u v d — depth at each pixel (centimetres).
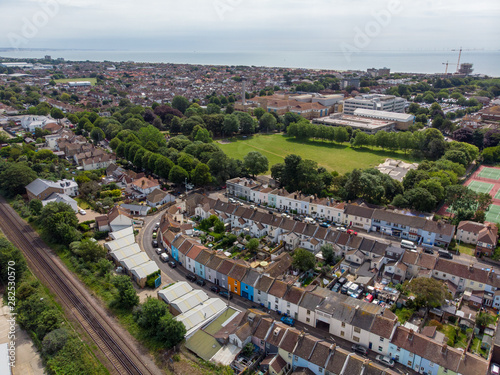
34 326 10125
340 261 13350
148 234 15688
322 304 10144
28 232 15362
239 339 9069
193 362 8806
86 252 13038
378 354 9131
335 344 8700
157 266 12694
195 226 16138
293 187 19688
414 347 8644
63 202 15875
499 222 16225
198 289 11862
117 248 13788
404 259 12506
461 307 10969
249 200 19600
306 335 8875
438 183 17212
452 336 9544
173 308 10525
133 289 10906
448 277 11881
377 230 15838
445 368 8181
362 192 17875
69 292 11588
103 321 10325
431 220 15125
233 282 11650
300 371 8425
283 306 10625
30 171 19612
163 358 8962
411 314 10438
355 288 11512
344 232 14100
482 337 9812
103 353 9212
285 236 14388
